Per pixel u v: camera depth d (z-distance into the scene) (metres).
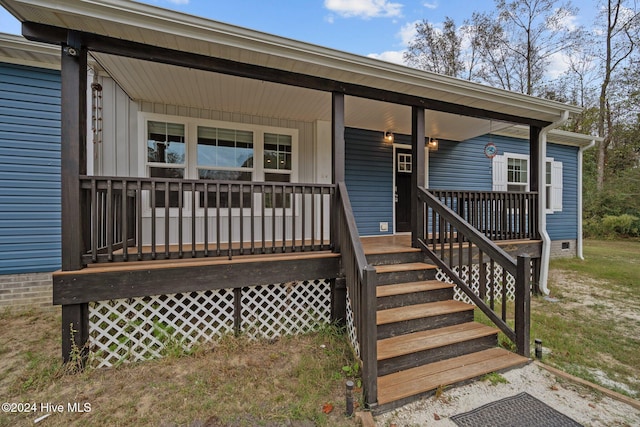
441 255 3.76
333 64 3.25
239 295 3.17
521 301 2.86
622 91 14.49
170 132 4.62
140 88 4.02
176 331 2.96
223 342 3.02
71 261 2.58
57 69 4.13
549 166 8.08
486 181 7.50
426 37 15.83
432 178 6.90
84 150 2.67
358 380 2.44
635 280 5.93
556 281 5.88
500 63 15.82
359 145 6.19
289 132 5.35
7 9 2.28
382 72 3.47
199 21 2.63
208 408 2.14
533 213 5.02
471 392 2.35
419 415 2.10
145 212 4.48
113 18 2.44
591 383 2.46
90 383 2.44
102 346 2.71
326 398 2.24
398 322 2.88
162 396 2.28
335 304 3.41
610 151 15.98
